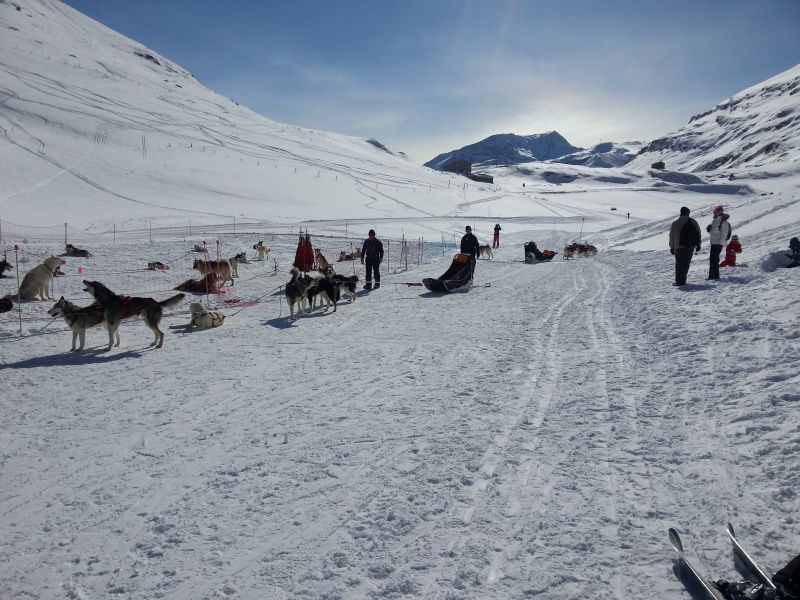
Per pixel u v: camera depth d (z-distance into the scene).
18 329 9.55
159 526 3.40
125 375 6.86
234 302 12.82
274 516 3.46
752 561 2.57
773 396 4.52
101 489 3.92
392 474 3.96
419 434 4.68
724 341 6.29
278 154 77.50
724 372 5.36
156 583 2.85
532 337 8.10
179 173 54.53
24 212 36.31
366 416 5.18
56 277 14.80
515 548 2.98
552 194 95.38
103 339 9.08
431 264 20.95
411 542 3.10
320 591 2.73
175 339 9.04
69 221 35.22
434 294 13.38
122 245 22.23
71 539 3.30
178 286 14.05
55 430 5.05
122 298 8.38
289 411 5.41
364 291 14.43
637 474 3.71
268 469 4.14
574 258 23.05
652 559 2.79
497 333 8.55
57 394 6.12
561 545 2.97
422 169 111.44
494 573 2.78
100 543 3.25
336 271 18.86
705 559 2.76
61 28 154.12
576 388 5.64
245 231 33.78
